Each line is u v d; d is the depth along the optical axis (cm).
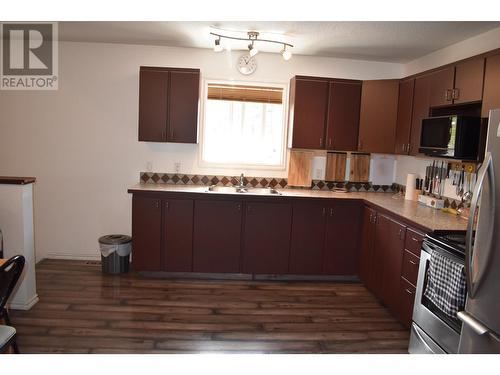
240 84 441
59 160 439
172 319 312
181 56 434
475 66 291
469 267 204
